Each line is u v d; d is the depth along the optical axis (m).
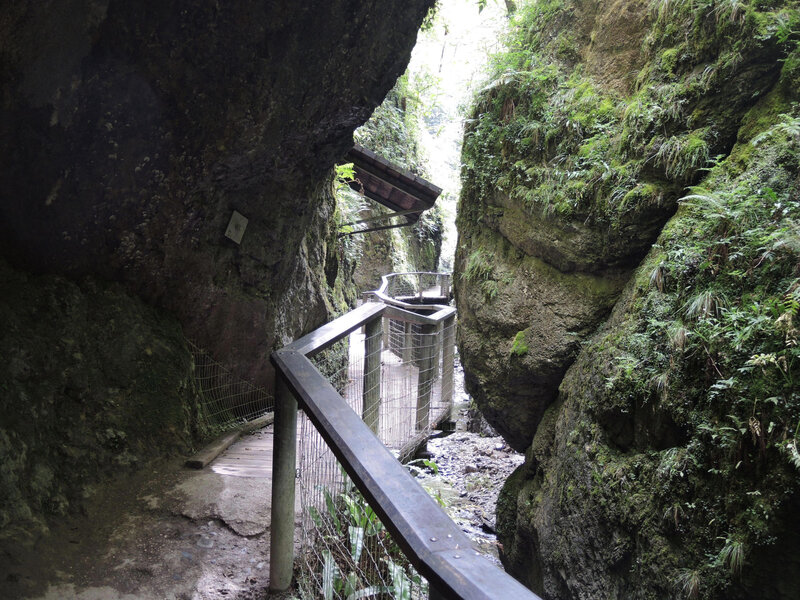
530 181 5.57
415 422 6.70
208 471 3.99
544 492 4.67
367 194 11.09
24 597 2.54
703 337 3.21
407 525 1.25
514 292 5.58
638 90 4.93
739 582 2.71
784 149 3.46
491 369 5.76
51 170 3.67
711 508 2.93
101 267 4.32
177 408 4.30
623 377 3.75
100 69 3.47
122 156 3.89
